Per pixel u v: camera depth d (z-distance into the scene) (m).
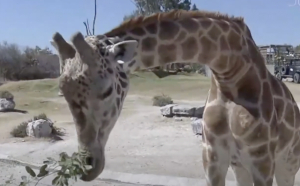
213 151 4.06
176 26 3.58
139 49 3.41
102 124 2.94
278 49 39.06
